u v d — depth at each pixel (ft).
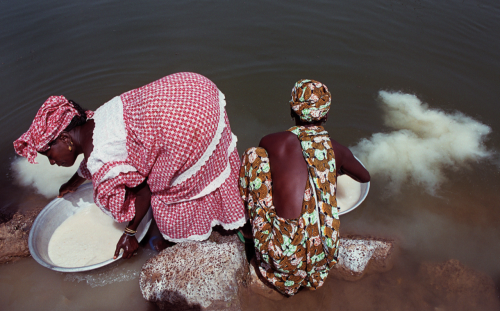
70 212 10.04
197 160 7.49
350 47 16.94
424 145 12.50
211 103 7.48
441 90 14.73
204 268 7.85
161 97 7.14
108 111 7.43
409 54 16.51
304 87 7.84
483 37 17.53
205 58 16.37
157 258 8.13
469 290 8.55
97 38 17.65
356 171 8.05
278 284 7.84
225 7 19.93
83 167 8.78
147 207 8.36
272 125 13.32
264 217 7.64
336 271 8.78
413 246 9.61
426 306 8.23
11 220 9.97
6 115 13.79
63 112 7.11
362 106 14.02
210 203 8.57
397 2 20.29
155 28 18.33
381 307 8.20
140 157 7.39
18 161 12.20
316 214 7.15
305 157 7.23
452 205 10.70
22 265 9.20
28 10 19.80
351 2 20.20
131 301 8.30
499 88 14.75
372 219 10.32
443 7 19.93
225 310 7.59
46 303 8.39
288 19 18.81
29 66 15.99
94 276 8.79
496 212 10.48
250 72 15.66
